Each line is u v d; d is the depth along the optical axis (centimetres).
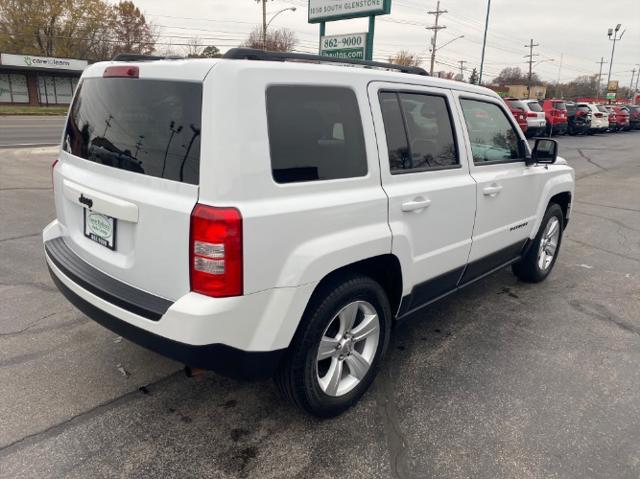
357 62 297
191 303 220
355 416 288
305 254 239
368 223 270
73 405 288
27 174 975
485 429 280
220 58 228
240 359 235
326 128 252
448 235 336
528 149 434
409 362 349
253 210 219
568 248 637
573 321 421
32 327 373
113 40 5516
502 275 532
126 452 254
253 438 267
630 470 251
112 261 258
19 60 3888
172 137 227
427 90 319
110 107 260
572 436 276
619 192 1051
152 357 341
